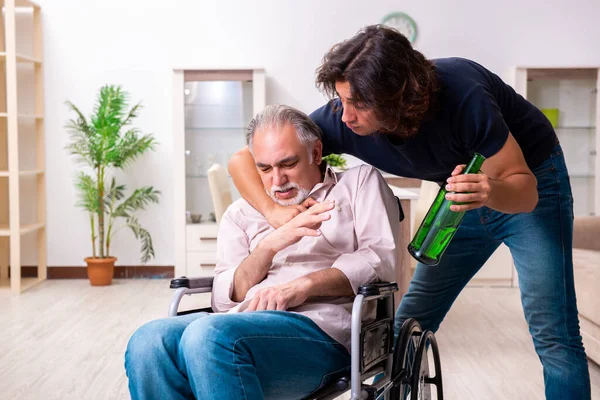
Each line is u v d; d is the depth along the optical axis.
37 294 5.10
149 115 5.76
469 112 1.69
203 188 5.48
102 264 5.41
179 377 1.58
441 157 1.81
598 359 3.18
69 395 2.90
